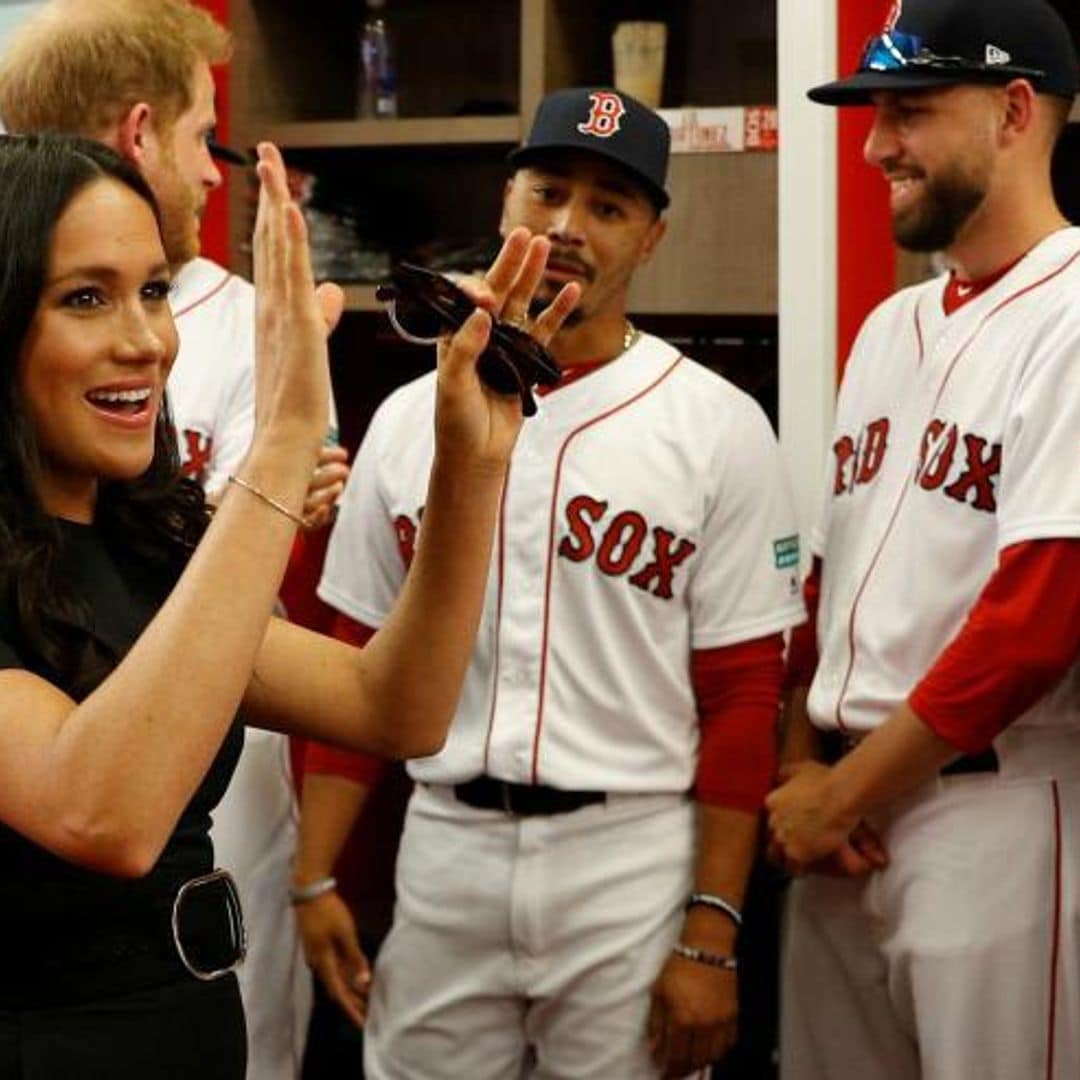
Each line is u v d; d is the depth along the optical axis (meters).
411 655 1.49
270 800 2.45
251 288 2.48
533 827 2.16
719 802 2.18
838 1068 2.26
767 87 3.22
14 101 2.11
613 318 2.23
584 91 2.20
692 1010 2.13
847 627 2.17
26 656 1.31
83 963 1.33
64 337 1.30
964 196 2.10
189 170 2.14
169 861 1.39
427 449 2.25
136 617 1.42
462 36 3.46
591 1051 2.18
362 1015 2.38
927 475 2.11
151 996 1.36
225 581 1.21
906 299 2.27
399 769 3.30
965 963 2.06
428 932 2.23
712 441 2.18
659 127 2.20
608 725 2.16
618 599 2.15
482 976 2.21
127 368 1.33
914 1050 2.21
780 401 2.44
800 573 2.29
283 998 2.48
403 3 3.48
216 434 2.36
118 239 1.32
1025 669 1.95
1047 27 2.11
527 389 1.46
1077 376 1.96
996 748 2.06
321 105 3.42
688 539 2.16
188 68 2.12
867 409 2.25
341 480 2.04
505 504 2.18
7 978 1.31
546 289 2.15
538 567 2.16
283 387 1.26
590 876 2.15
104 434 1.33
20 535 1.33
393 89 3.34
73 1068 1.32
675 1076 2.17
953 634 2.08
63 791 1.16
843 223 2.45
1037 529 1.95
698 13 3.25
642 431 2.18
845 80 2.14
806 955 2.27
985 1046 2.07
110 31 2.07
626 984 2.16
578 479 2.16
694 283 2.85
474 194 3.46
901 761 2.02
